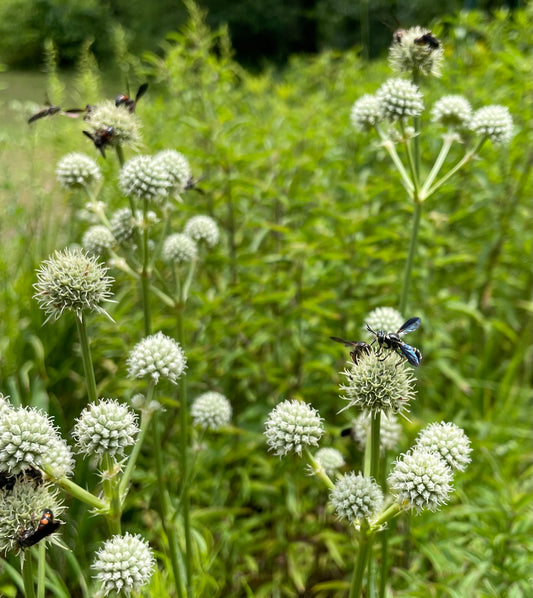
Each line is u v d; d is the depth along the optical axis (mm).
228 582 369
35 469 198
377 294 449
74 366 412
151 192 277
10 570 284
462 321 484
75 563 297
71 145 416
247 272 458
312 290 421
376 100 315
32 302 395
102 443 206
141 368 242
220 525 364
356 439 278
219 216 461
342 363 423
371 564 262
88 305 218
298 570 359
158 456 281
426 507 205
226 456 391
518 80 453
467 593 299
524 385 500
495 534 308
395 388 207
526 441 443
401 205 425
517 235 465
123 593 210
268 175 466
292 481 371
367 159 503
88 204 301
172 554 267
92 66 439
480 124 311
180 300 309
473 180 485
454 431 214
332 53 658
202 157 404
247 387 427
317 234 389
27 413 203
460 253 469
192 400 422
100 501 214
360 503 203
